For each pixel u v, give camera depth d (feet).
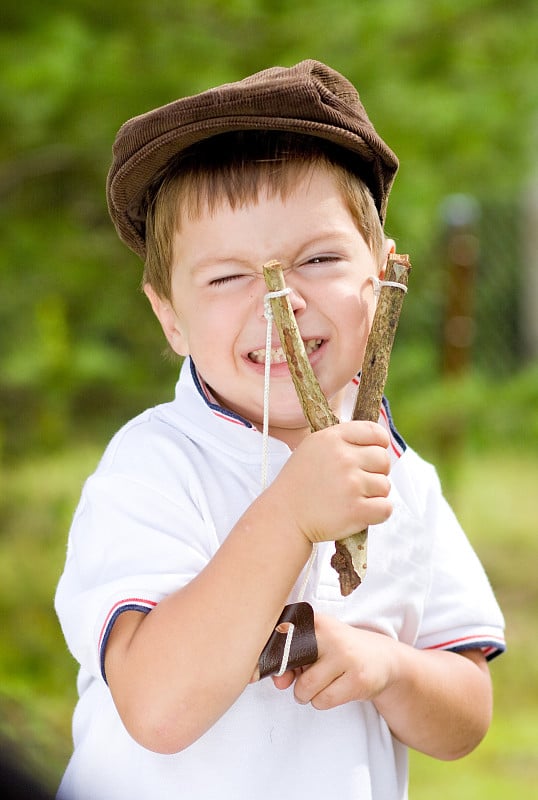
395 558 5.46
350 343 5.06
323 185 5.04
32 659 13.88
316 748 4.98
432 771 12.14
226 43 12.59
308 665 4.78
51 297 14.65
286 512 4.42
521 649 15.43
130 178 5.25
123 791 4.93
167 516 4.91
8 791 2.00
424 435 15.11
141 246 5.82
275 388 4.99
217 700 4.42
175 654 4.40
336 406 5.57
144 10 12.71
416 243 15.26
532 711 13.75
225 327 4.97
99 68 11.76
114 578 4.77
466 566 5.80
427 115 13.28
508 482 22.59
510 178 16.70
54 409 15.44
